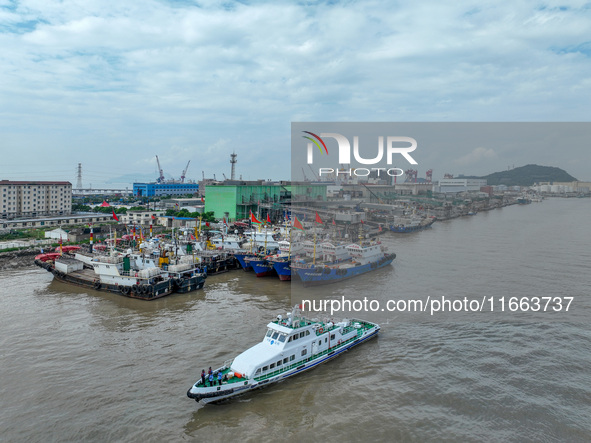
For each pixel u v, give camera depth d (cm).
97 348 5175
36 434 3509
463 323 5150
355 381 4294
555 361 4325
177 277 8019
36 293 7706
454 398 3866
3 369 4619
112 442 3412
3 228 13688
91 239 9850
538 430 3388
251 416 3778
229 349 5091
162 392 4159
